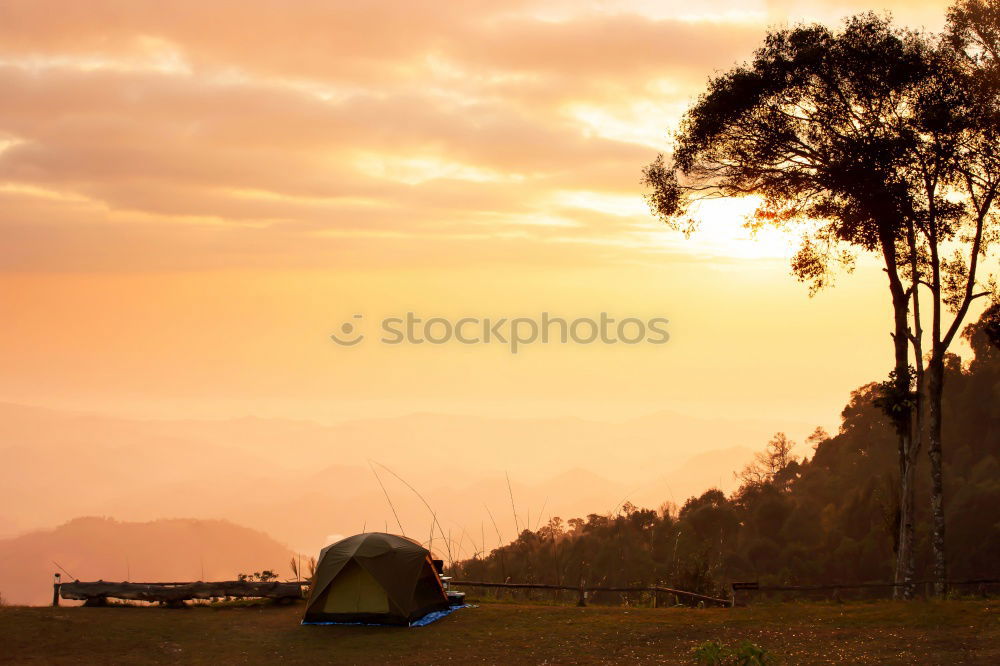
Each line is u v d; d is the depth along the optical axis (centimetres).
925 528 7144
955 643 1717
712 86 2862
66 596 2306
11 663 1736
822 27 2731
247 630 2075
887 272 2828
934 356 2791
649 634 1992
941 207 2666
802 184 2820
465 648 1911
